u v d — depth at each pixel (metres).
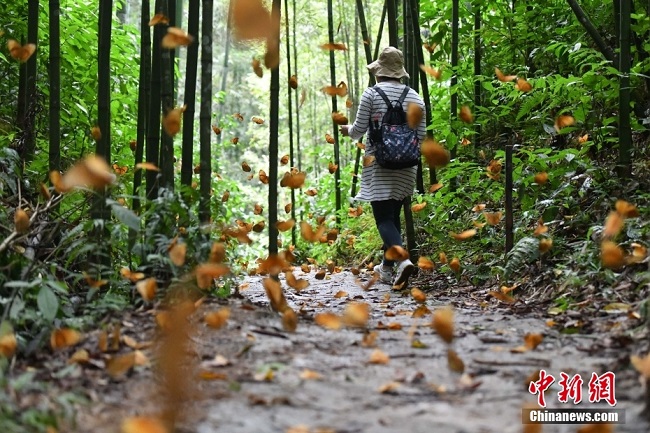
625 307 3.21
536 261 4.29
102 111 3.87
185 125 3.83
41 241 3.73
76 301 3.40
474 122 5.92
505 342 2.94
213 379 2.37
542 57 6.00
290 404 2.16
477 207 4.83
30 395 2.19
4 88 5.45
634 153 4.75
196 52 3.82
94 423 2.01
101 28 3.88
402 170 4.79
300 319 3.38
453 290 4.56
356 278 5.60
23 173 4.30
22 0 5.45
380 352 2.62
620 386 2.33
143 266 3.44
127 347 2.70
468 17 6.54
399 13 8.16
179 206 3.46
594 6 5.61
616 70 4.35
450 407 2.15
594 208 4.37
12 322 2.91
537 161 4.73
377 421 2.03
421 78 5.70
